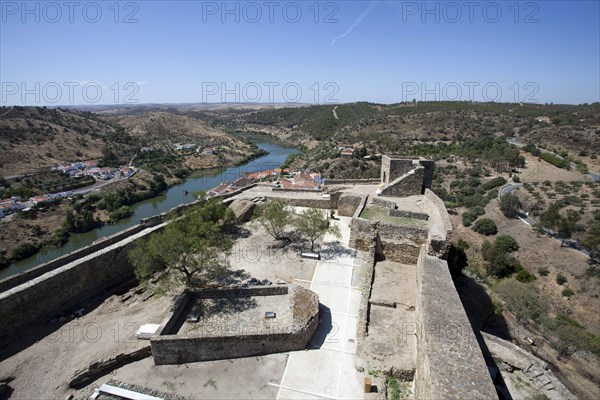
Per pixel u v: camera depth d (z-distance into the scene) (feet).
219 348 47.83
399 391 43.24
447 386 30.94
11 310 49.73
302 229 77.10
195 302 56.90
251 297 58.39
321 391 43.32
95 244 64.95
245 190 116.98
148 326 51.42
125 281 65.92
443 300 44.98
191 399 41.96
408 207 86.74
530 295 99.76
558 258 147.64
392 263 73.15
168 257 56.34
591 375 75.10
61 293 56.08
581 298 123.44
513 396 46.06
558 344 82.99
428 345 36.27
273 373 46.06
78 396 42.09
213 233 70.95
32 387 42.19
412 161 101.50
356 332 53.16
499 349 51.80
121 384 43.75
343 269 70.59
